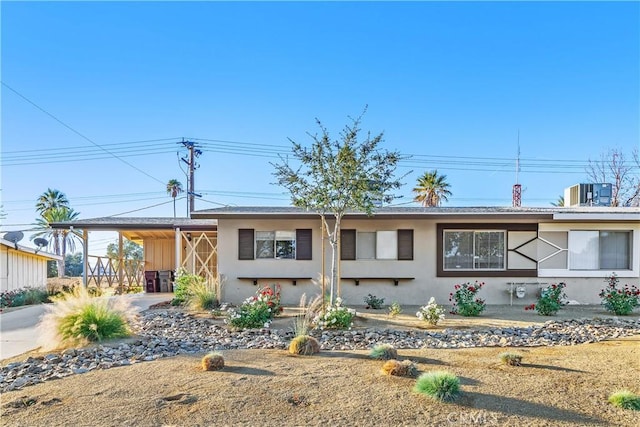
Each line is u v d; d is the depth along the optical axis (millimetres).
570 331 9305
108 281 19547
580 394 4914
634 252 13438
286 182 11391
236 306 12508
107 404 4695
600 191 16469
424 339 8516
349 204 11289
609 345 7898
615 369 5977
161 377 5648
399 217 13055
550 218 13125
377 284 13570
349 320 9531
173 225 16234
